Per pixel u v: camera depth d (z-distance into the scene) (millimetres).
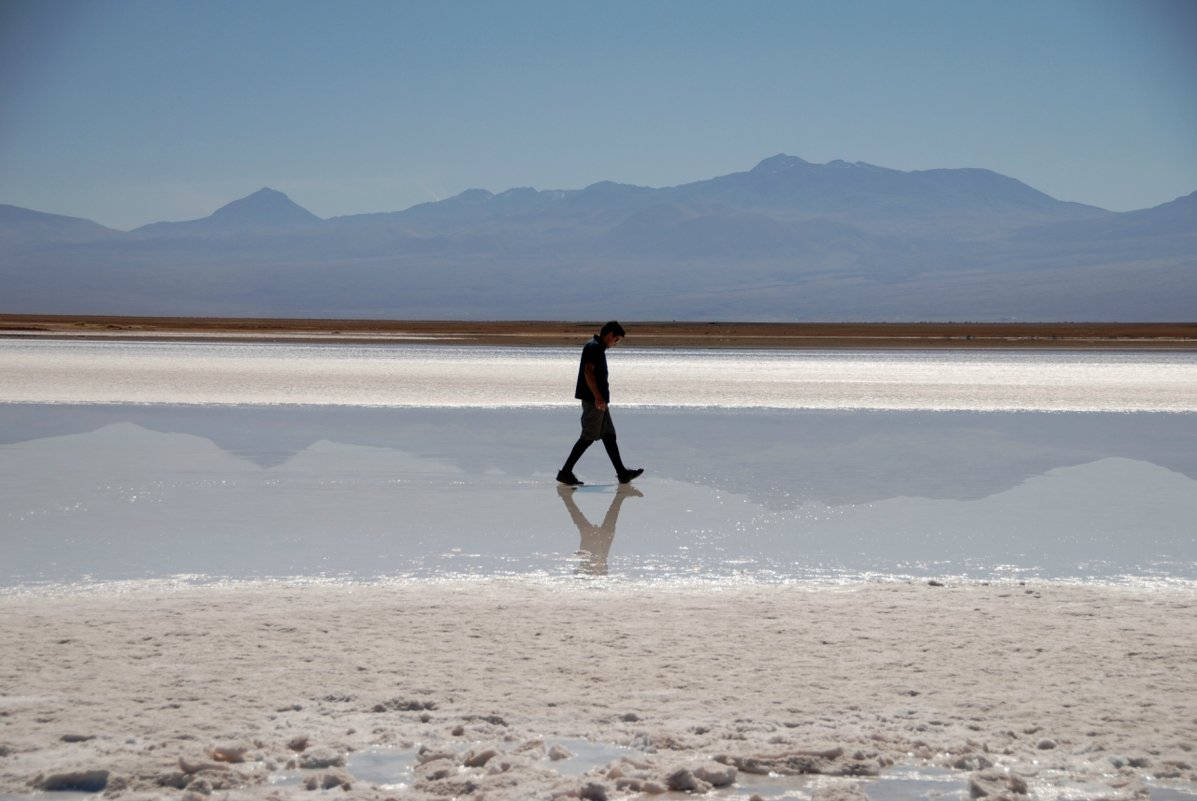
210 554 22188
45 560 21469
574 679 13859
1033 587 19266
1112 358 127312
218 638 15453
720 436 44562
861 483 32438
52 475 32406
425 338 176500
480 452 38750
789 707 12930
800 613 17203
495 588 19219
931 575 20812
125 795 10578
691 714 12703
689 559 22109
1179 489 31531
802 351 142625
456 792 10695
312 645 15172
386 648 15086
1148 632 16094
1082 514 27531
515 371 86938
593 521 26281
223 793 10641
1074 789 10898
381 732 12102
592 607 17562
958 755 11602
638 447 40969
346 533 24500
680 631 16062
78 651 14766
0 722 12164
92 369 83250
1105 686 13672
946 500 29594
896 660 14680
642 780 10969
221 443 40281
